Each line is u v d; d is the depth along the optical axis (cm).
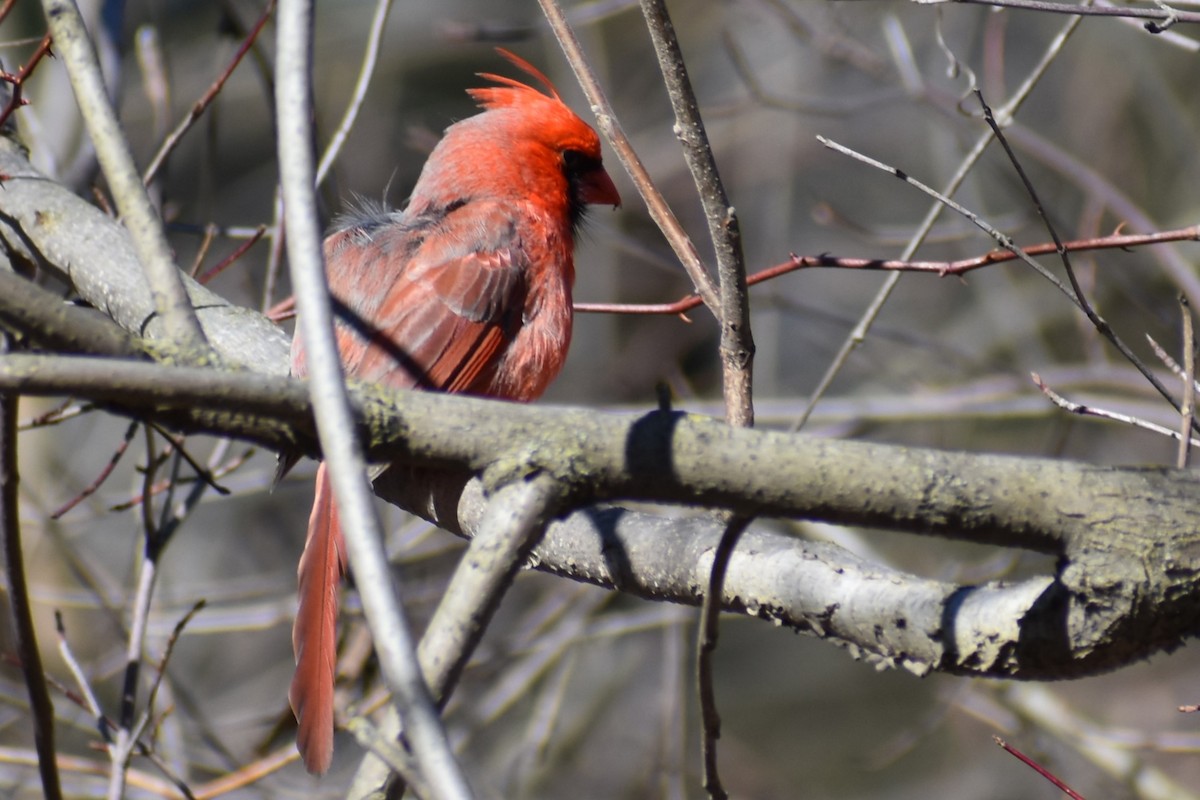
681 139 484
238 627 1069
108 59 911
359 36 1842
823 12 1281
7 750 916
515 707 1341
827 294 1664
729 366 513
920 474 398
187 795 711
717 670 1641
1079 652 405
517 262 764
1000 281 1461
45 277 834
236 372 375
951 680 1230
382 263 754
